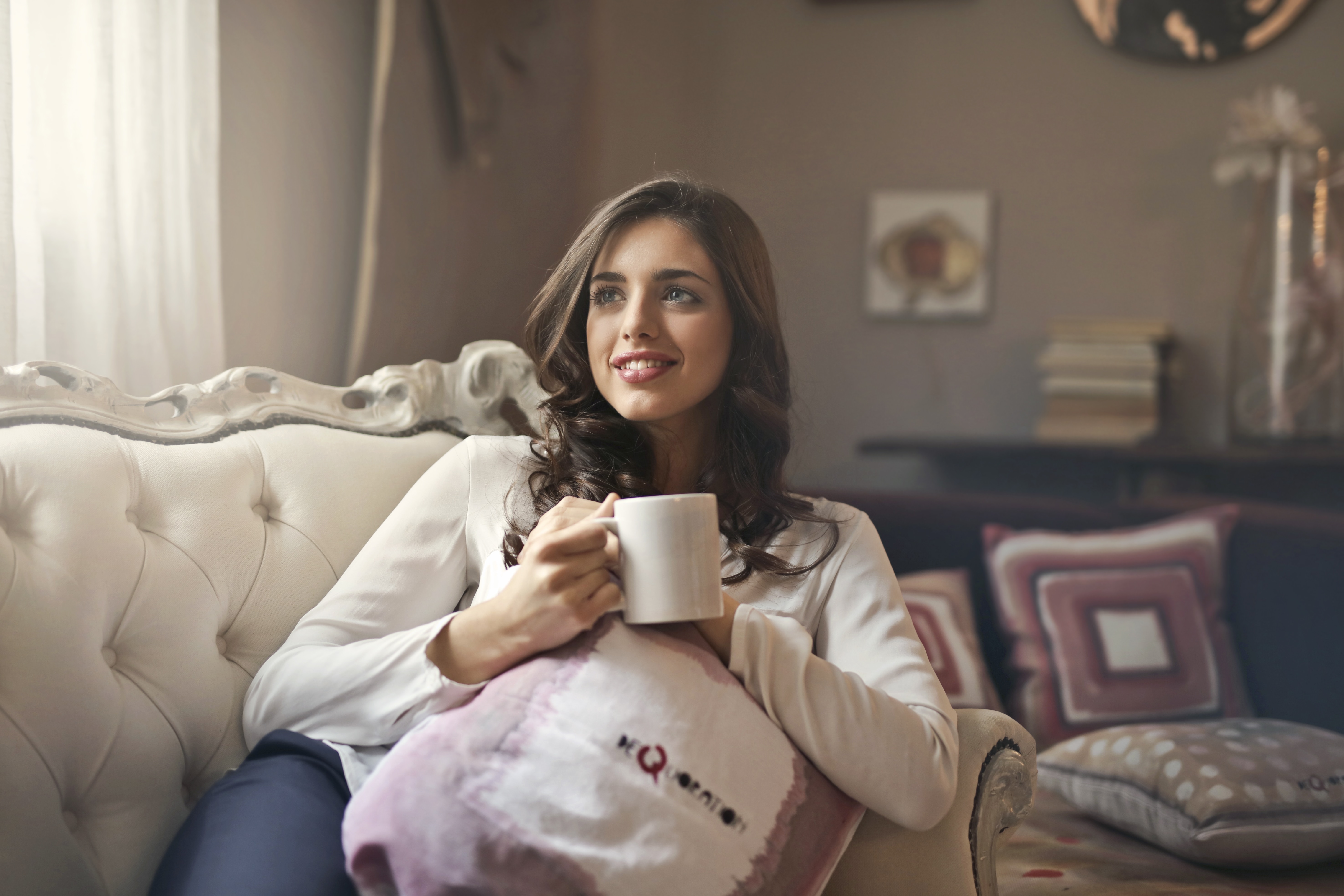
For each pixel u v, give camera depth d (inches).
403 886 30.3
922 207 122.6
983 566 91.9
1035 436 111.1
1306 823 52.1
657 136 120.6
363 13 80.0
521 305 87.9
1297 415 106.5
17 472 37.0
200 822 34.2
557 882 29.8
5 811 33.2
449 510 44.0
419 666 35.4
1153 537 84.9
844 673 36.6
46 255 53.4
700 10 127.3
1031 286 120.7
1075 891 49.9
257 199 70.3
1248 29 113.2
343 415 51.2
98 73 53.6
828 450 125.0
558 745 31.5
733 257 42.9
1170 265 117.1
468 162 82.1
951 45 122.1
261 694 38.5
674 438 46.1
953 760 36.5
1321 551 79.4
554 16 90.1
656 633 34.6
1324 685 78.4
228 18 67.8
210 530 41.7
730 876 31.1
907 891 35.9
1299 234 105.9
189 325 59.4
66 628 35.6
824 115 125.0
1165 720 77.3
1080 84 119.2
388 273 75.2
